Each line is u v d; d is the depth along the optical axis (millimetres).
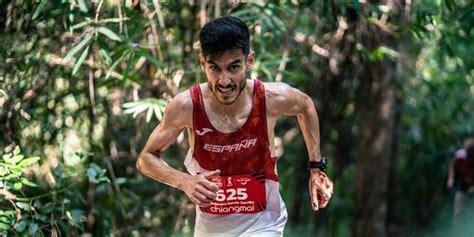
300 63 12938
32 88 10164
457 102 18891
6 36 10117
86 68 10469
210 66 6188
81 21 10195
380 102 14586
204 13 10008
